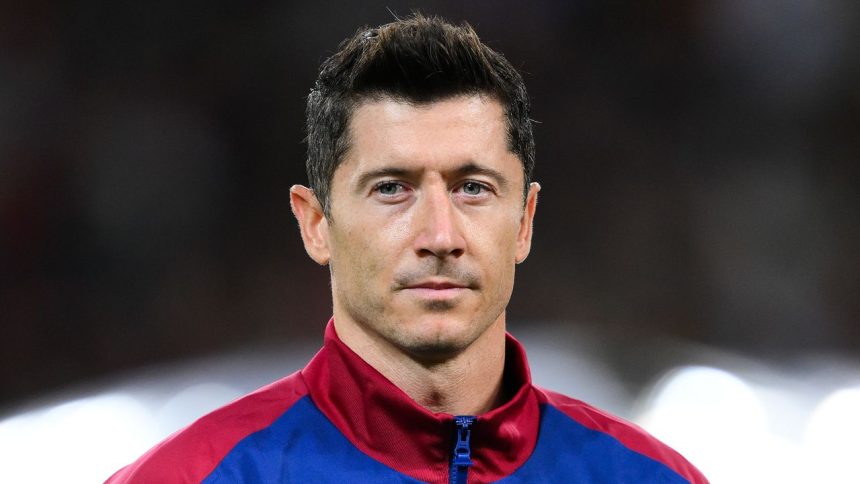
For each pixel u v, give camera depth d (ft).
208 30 95.30
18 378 86.12
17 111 90.27
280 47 96.32
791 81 105.40
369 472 21.13
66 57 92.07
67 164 90.53
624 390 70.08
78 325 88.43
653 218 103.09
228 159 95.04
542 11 101.81
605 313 100.42
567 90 103.09
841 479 66.28
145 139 92.89
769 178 105.19
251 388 76.18
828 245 104.37
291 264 93.56
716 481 63.05
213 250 92.94
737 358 77.66
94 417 67.05
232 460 20.79
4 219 88.48
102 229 90.58
